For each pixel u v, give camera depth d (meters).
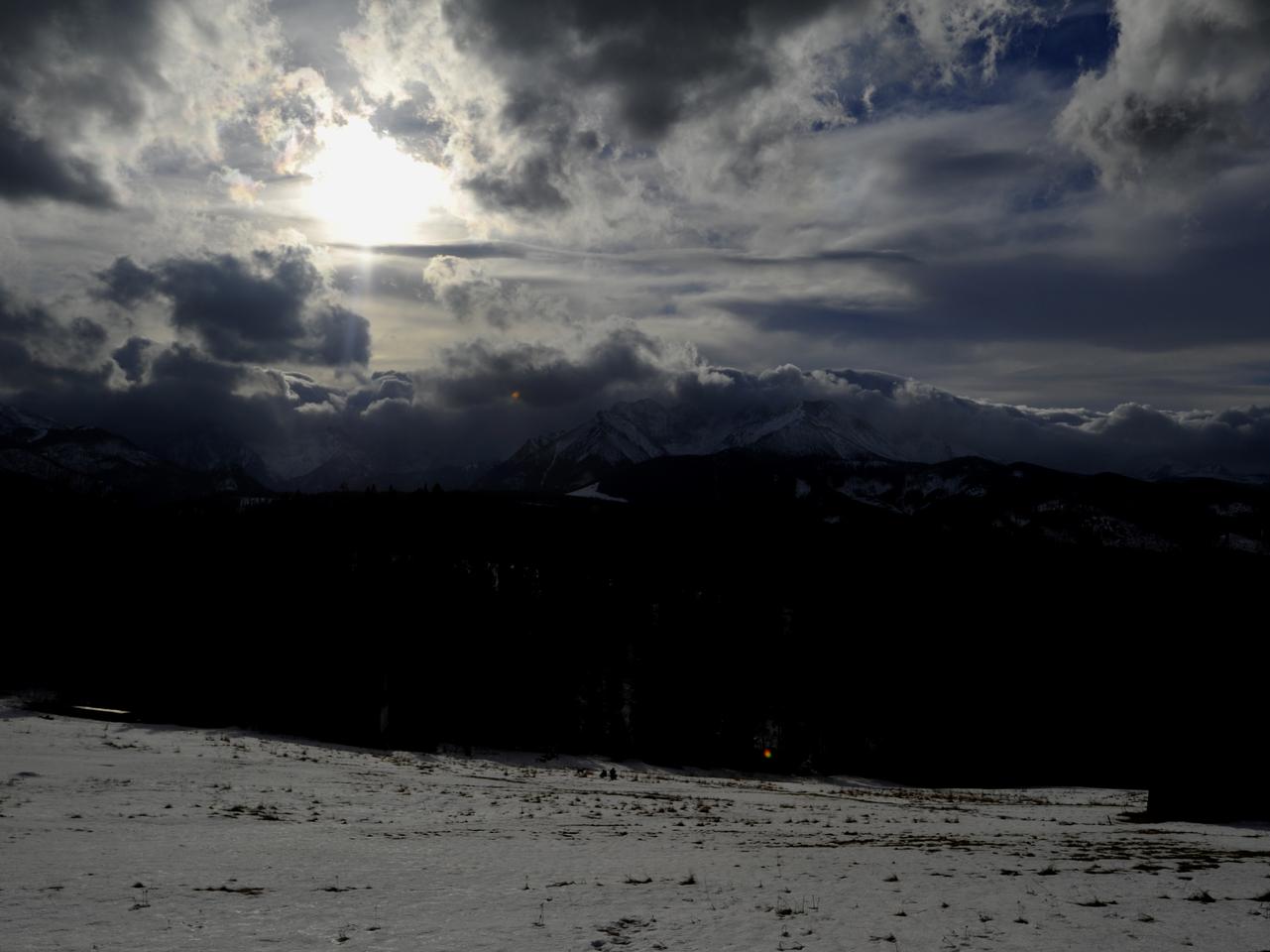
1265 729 60.03
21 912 19.39
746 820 46.88
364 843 31.59
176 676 119.56
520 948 17.56
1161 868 30.23
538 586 177.88
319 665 122.81
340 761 68.19
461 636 143.50
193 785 46.41
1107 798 96.19
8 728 67.00
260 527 180.75
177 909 20.12
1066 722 155.12
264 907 20.59
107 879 23.31
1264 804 59.03
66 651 126.12
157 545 164.50
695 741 135.75
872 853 33.75
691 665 155.88
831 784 125.31
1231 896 23.94
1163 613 166.62
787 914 21.03
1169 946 18.14
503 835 35.31
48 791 41.03
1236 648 67.62
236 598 143.50
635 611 176.50
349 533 185.75
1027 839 42.19
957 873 28.03
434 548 192.50
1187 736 61.28
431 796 49.97
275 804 42.06
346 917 19.88
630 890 24.03
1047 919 20.67
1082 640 181.62
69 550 161.62
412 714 117.25
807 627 183.00
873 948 17.83
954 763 141.62
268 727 98.56
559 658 149.38
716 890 24.23
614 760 121.19
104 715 91.44
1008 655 177.88
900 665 172.25
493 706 128.88
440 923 19.53
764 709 148.62
